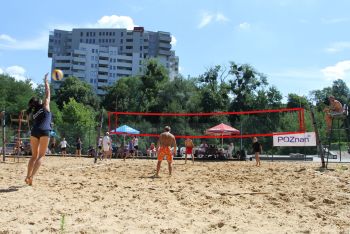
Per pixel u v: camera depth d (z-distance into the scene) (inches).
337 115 422.3
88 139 1123.9
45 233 145.0
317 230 161.9
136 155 927.7
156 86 2623.0
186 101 2289.6
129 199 216.4
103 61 4608.8
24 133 935.0
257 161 529.0
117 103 2753.4
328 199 226.7
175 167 441.4
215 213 189.9
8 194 215.0
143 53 5083.7
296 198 233.1
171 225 163.0
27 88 2289.6
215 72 2459.4
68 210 183.2
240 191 253.4
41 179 283.7
